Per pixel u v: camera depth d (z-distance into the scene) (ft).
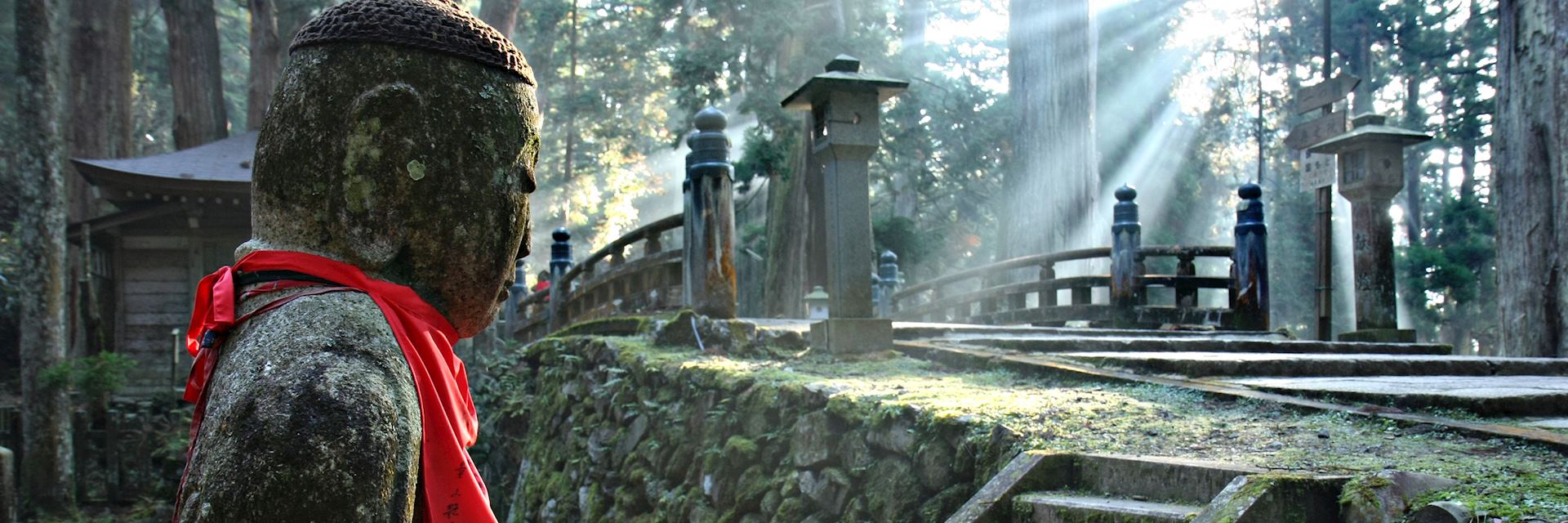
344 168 6.06
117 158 71.26
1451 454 9.79
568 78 115.34
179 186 52.21
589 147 120.37
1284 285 101.30
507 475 33.60
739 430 17.10
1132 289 32.99
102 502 43.06
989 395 14.03
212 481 5.06
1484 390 13.09
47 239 43.11
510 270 6.77
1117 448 10.44
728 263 24.18
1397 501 7.55
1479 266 87.81
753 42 61.05
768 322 27.32
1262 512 7.62
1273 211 108.47
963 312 44.16
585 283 35.65
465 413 6.32
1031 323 35.91
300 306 5.65
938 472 11.89
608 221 114.52
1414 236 109.91
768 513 15.07
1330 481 7.95
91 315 49.34
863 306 20.33
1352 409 12.44
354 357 5.45
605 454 22.90
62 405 42.16
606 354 25.48
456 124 6.31
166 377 55.36
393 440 5.34
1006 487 9.96
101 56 69.26
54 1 43.68
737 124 110.22
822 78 19.60
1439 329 105.81
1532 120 31.86
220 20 116.26
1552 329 31.09
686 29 79.20
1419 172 112.37
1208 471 8.68
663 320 25.90
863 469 13.17
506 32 64.80
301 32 6.42
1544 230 31.42
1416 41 105.09
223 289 5.82
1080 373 16.03
